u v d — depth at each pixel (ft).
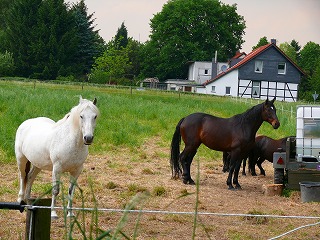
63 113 80.74
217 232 29.91
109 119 81.56
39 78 249.14
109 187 40.78
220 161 60.85
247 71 235.20
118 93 152.56
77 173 30.96
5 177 42.57
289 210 36.86
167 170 52.06
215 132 45.96
